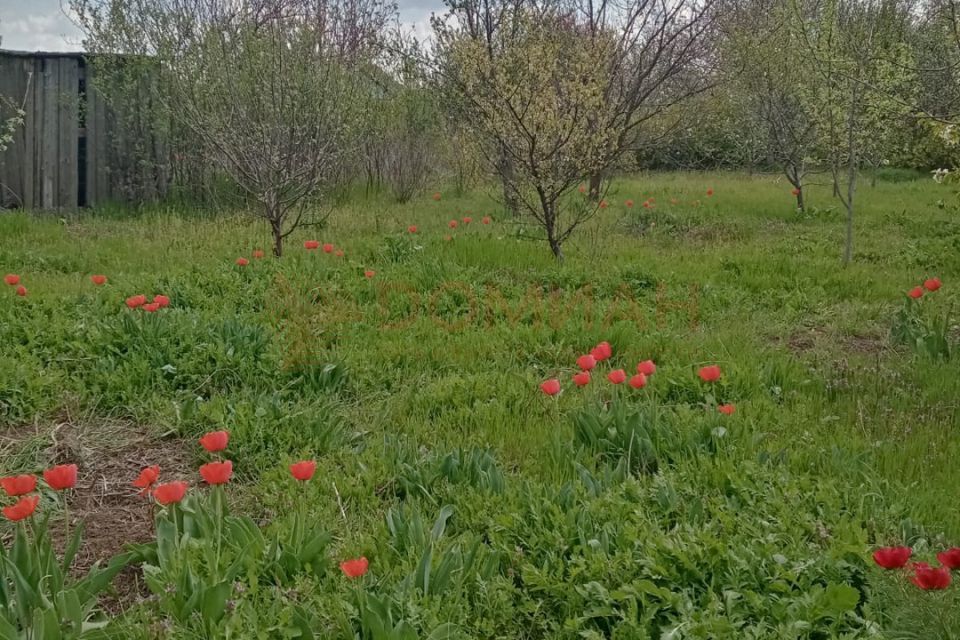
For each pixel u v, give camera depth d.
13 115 12.26
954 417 4.84
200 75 10.19
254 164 8.66
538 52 8.49
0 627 2.62
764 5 15.83
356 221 11.52
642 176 20.95
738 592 2.89
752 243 10.70
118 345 5.66
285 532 3.40
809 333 6.83
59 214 12.19
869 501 3.66
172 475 4.28
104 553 3.54
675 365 5.61
